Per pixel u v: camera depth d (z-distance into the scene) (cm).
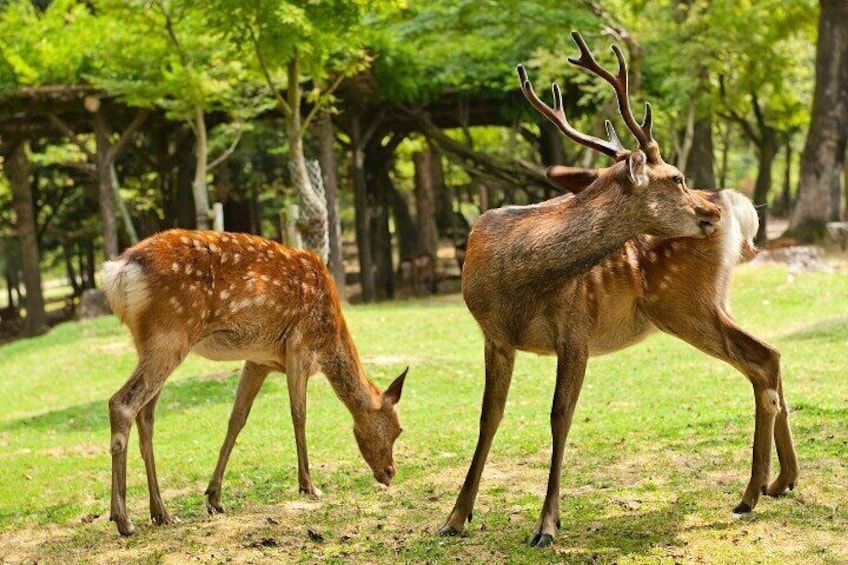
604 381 1029
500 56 2202
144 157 2453
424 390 1058
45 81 2000
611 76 550
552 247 534
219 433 905
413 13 2169
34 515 686
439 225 3391
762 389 563
